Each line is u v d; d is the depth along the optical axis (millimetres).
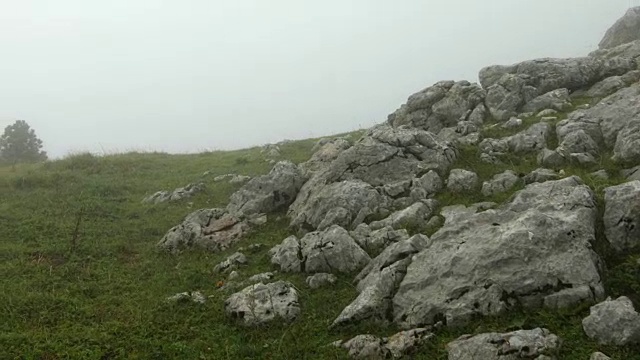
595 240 10086
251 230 15648
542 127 16203
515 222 10430
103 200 19594
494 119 19344
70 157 27016
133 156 28906
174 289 12461
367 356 8938
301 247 13078
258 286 11414
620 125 14828
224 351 9656
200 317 10914
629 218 10297
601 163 13766
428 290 10047
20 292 11977
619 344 7984
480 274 9773
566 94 18875
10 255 14102
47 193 19875
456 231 11203
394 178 15250
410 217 13148
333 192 14945
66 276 13156
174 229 15586
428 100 21250
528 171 14406
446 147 15867
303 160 24141
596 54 23484
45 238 15453
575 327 8555
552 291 9242
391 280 10625
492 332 8719
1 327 10367
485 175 14852
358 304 10195
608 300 8711
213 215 16406
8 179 21406
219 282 12609
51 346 9695
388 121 23375
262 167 24031
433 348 8906
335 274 12055
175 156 30109
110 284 12828
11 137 43344
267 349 9664
